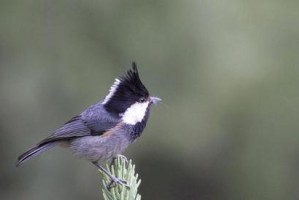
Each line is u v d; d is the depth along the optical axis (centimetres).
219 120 1958
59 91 1983
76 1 2031
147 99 1166
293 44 2016
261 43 2002
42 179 1942
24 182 1952
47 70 2000
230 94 1958
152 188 2020
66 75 1989
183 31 1975
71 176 1941
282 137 1983
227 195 2016
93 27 2017
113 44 1998
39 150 1151
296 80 1988
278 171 1995
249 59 1969
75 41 2019
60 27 2031
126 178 921
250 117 1973
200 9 1978
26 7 2044
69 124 1161
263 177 1997
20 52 2022
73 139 1168
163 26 1981
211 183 2017
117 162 948
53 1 2034
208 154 1978
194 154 1972
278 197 1998
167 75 1961
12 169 1956
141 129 1173
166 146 1958
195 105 1948
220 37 1970
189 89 1953
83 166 1941
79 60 2002
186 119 1945
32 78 1995
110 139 1155
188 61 1959
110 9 2008
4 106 1980
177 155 1970
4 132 1966
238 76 1958
